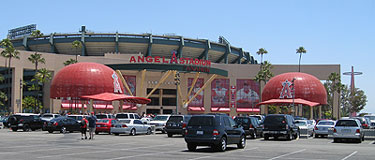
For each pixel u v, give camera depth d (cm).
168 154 1900
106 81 6212
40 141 2666
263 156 1850
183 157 1773
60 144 2431
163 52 10638
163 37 10475
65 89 5975
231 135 2122
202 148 2250
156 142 2728
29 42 10575
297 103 6688
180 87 9094
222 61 11888
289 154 1952
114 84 6344
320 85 7181
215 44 11188
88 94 5994
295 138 3369
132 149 2152
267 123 3128
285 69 10044
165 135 3722
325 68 10044
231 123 2181
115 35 10325
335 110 9912
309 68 10050
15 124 4156
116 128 3566
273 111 11219
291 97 6894
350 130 2870
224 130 2041
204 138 1989
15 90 7969
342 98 13238
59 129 3750
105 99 5791
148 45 10212
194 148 2098
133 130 3631
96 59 8781
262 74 9388
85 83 6016
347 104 13175
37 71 8544
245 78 9744
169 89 9562
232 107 9519
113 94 6062
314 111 14725
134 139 3053
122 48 10350
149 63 7806
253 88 9738
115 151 2023
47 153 1867
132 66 7831
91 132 2955
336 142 2958
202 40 10869
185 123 3338
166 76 8006
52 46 10244
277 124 3098
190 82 9231
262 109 9675
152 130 4016
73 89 5962
